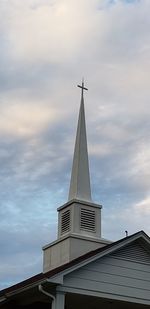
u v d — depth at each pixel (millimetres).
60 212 24609
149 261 20281
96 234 23688
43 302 20297
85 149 26062
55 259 23359
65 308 21031
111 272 19047
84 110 27172
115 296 18781
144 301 19406
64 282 17766
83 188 24766
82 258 18969
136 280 19547
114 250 19172
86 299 19203
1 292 21406
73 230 23250
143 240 20094
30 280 20250
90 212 24062
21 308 20688
